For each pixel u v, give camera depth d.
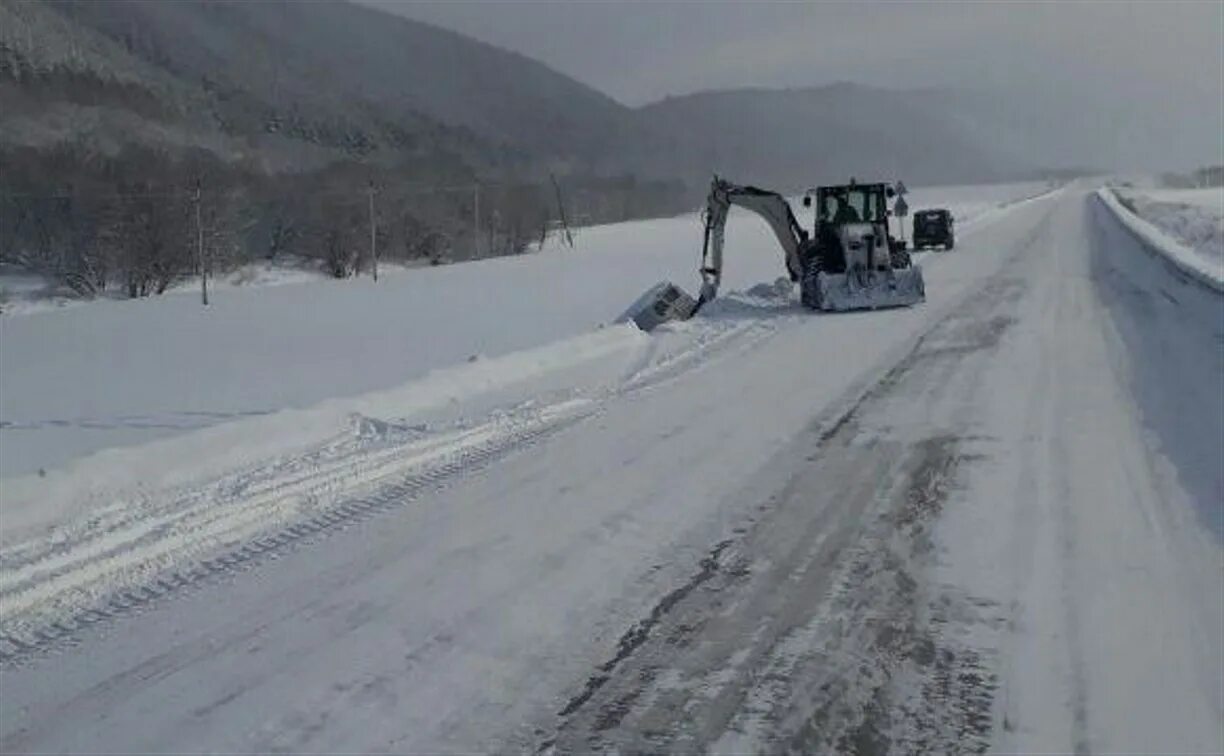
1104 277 24.38
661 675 5.26
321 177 81.75
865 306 20.30
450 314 29.03
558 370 14.84
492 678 5.30
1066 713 4.79
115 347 26.34
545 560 6.91
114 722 4.99
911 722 4.76
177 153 86.00
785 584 6.37
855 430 10.26
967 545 6.90
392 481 9.05
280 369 20.17
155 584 6.75
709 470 8.98
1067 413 10.50
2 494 8.02
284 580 6.72
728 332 18.23
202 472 9.46
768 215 23.17
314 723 4.92
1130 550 6.66
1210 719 4.70
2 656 5.74
